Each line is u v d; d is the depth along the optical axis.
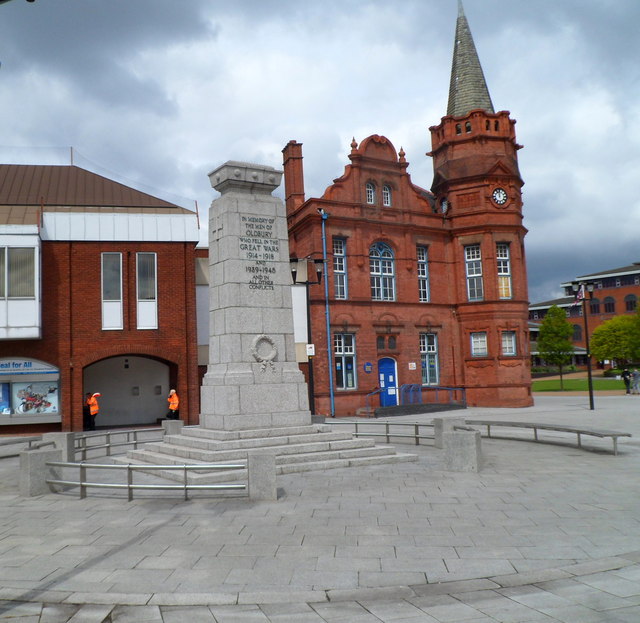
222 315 14.89
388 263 36.41
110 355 28.39
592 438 19.64
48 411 27.53
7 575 7.01
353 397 33.38
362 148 35.72
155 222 29.59
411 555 7.41
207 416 14.84
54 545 8.16
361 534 8.27
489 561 7.16
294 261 27.47
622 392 48.88
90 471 14.84
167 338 29.20
